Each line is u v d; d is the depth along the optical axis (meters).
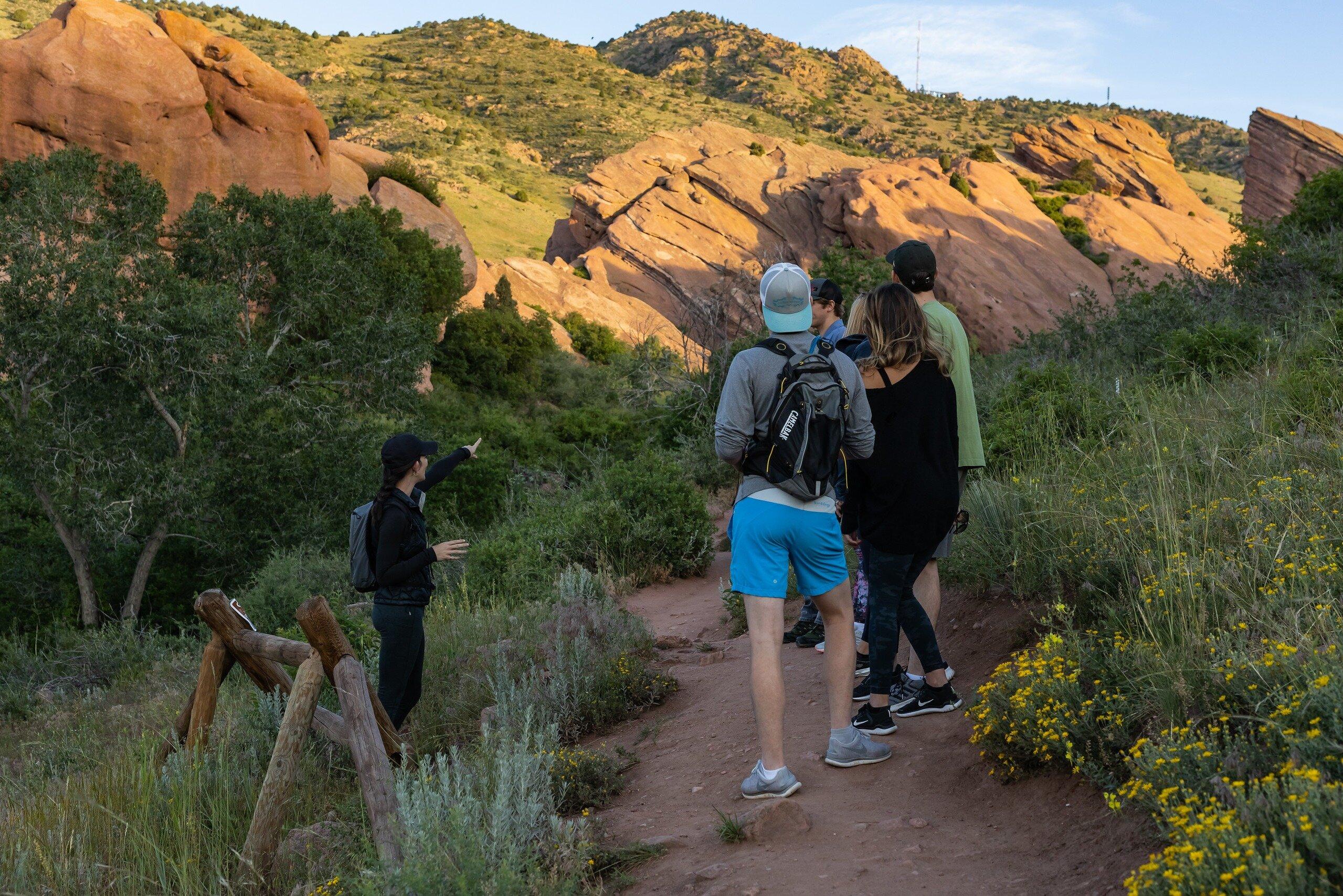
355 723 3.64
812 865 2.82
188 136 29.17
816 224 53.66
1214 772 2.43
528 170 139.75
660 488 10.39
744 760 3.94
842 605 3.50
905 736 3.83
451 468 4.83
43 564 18.17
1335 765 2.18
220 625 4.70
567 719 4.94
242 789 4.36
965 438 4.13
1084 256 49.94
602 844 3.32
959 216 47.97
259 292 19.50
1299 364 6.46
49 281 15.77
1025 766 3.25
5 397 15.57
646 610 8.40
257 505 17.00
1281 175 48.41
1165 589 3.41
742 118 184.88
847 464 3.76
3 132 26.73
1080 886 2.44
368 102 155.62
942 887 2.59
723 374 15.59
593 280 53.47
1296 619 2.79
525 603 8.16
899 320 3.63
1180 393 6.86
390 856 3.09
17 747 8.37
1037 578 4.56
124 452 16.38
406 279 21.28
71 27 27.44
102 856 3.89
